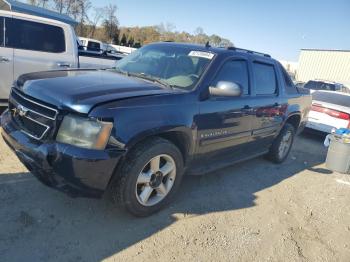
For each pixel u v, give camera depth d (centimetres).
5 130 345
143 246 313
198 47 452
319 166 662
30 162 302
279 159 619
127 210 338
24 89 340
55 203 357
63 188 295
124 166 320
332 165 634
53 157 290
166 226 351
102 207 363
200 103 378
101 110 291
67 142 291
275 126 557
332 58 3553
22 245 288
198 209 397
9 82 608
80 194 302
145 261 294
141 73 420
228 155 471
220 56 427
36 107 315
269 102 516
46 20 644
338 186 559
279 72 562
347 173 635
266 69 524
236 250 333
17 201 349
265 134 536
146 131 320
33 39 630
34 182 392
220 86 389
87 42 2397
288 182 539
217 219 382
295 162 664
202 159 417
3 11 597
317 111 898
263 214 415
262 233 371
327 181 576
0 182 381
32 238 298
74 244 300
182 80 392
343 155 620
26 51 620
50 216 334
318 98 949
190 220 370
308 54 3712
